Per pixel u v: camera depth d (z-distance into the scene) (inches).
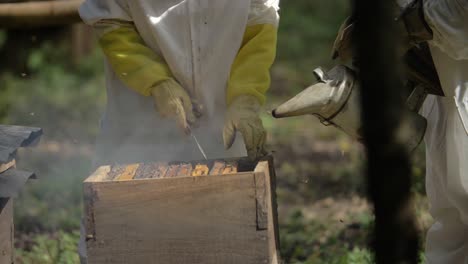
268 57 399.2
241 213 320.8
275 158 861.2
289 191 730.8
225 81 401.4
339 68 372.2
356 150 848.3
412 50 383.9
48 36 1191.6
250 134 376.5
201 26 392.5
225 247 322.7
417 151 645.9
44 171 735.1
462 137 386.0
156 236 323.3
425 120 382.6
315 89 367.2
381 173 219.6
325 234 579.8
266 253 321.7
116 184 321.4
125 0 394.3
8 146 359.3
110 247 324.5
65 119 962.7
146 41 399.5
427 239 426.9
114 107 414.9
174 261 324.2
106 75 418.3
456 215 411.5
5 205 382.9
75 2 565.0
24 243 557.3
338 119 369.4
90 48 1236.5
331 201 688.4
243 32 394.6
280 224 611.5
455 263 414.3
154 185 321.1
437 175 413.1
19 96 1032.8
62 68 1184.2
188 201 321.4
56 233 571.2
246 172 321.1
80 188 683.4
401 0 371.2
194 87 398.6
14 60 1130.0
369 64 215.5
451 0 358.3
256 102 389.1
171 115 382.6
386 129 217.5
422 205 568.1
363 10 214.5
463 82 381.1
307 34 1565.0
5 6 564.4
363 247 536.7
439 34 362.0
